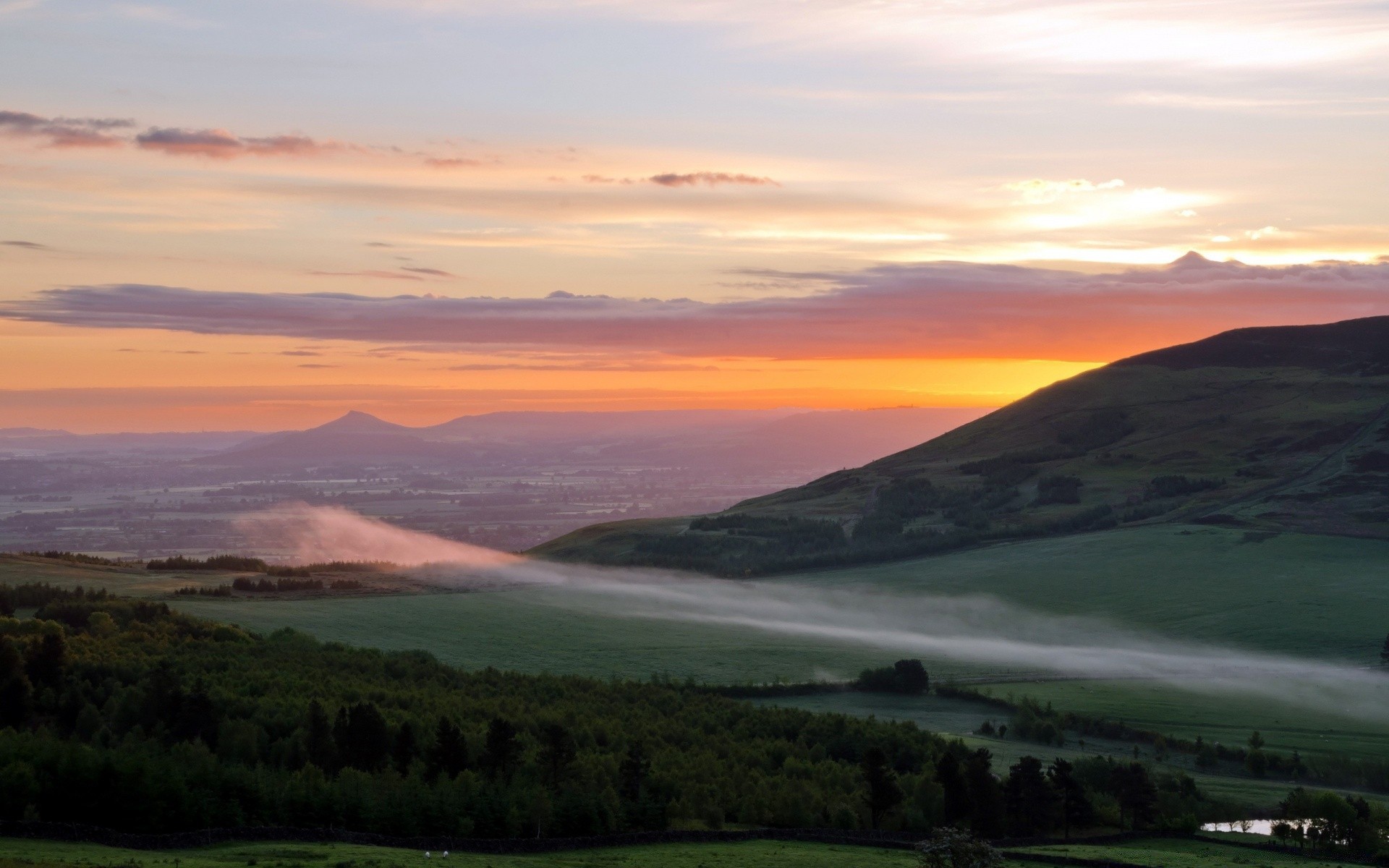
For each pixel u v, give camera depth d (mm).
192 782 88688
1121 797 114062
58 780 84000
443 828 91500
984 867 76562
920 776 117938
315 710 108625
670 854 90625
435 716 123875
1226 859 99562
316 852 79250
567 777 105812
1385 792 130125
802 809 106562
